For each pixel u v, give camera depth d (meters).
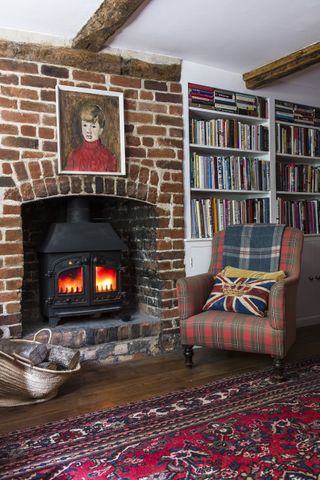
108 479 1.69
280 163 4.09
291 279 2.81
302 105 4.22
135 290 3.78
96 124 3.08
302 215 4.18
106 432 2.07
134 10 2.49
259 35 3.04
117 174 3.14
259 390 2.54
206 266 3.57
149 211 3.45
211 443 1.94
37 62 2.89
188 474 1.70
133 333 3.23
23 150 2.85
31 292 3.63
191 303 2.93
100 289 3.27
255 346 2.68
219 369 2.95
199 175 3.58
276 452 1.85
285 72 3.48
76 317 3.46
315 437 1.97
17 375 2.35
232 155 4.01
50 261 3.11
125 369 3.00
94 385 2.70
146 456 1.84
